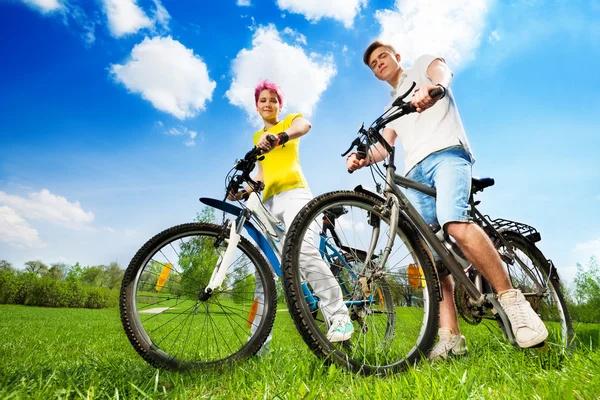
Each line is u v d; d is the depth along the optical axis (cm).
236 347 251
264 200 272
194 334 331
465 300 239
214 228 218
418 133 235
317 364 180
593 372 157
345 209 212
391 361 194
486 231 242
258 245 233
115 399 132
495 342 239
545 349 206
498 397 133
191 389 161
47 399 133
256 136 310
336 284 225
